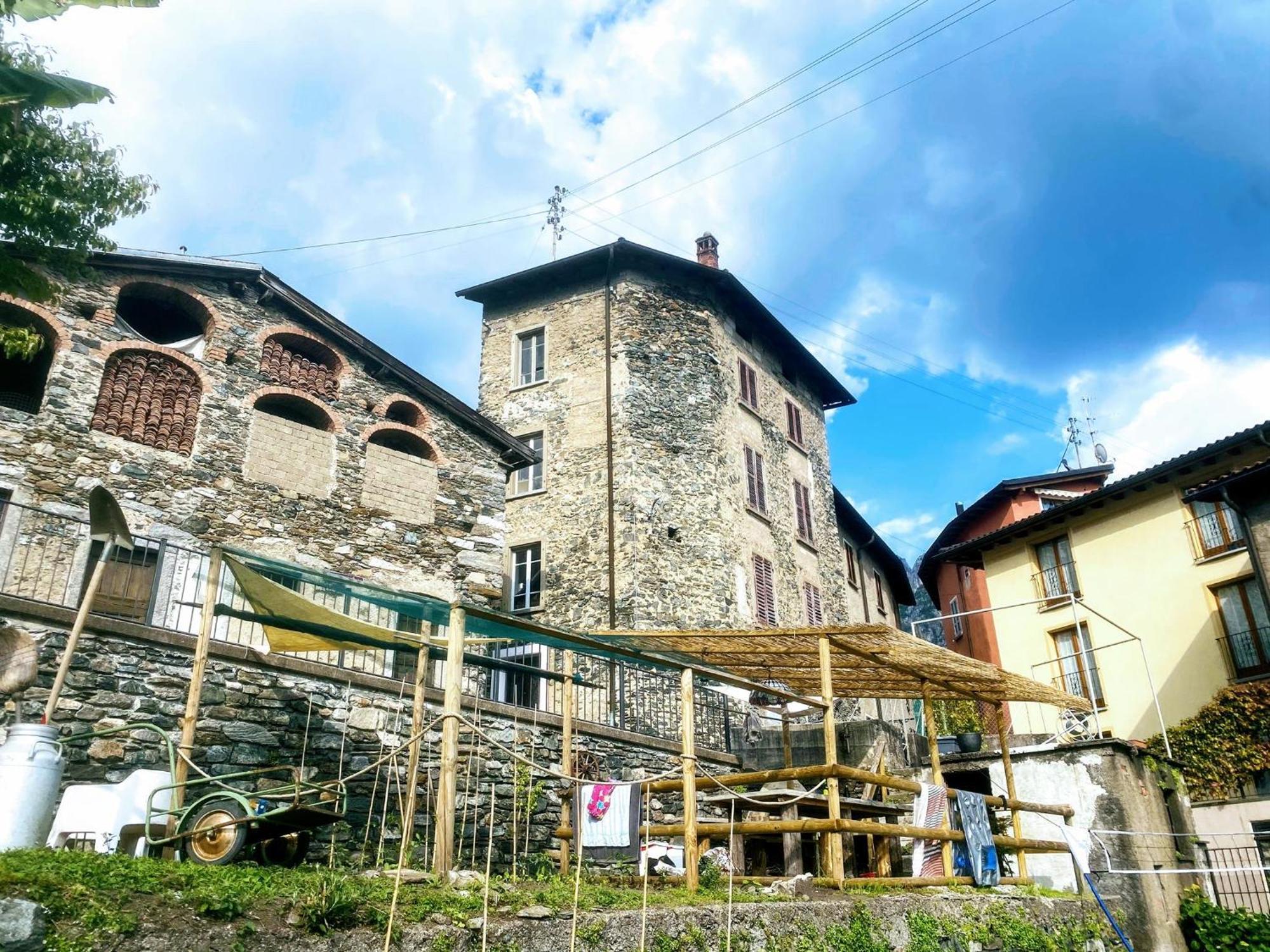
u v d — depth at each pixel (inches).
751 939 237.0
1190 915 433.1
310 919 167.8
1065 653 797.9
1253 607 674.2
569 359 812.0
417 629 515.2
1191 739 653.9
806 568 904.3
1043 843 412.2
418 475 565.3
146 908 153.9
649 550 715.4
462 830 329.1
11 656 240.8
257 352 515.5
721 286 858.8
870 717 836.0
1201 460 702.5
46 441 421.7
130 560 398.9
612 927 207.6
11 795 197.0
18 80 201.6
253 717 346.6
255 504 483.2
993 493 1035.3
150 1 204.4
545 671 354.6
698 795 518.3
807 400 1021.2
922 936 293.6
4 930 134.7
